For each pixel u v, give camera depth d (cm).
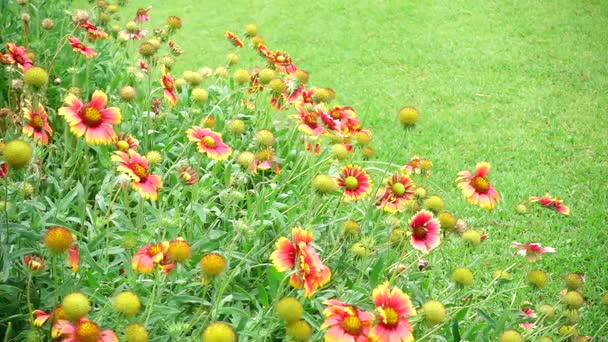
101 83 483
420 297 296
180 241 235
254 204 341
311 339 265
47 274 264
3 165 297
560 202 389
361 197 324
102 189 325
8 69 354
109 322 254
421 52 941
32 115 293
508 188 591
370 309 289
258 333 261
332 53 937
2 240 243
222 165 399
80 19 395
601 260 494
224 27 1032
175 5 1128
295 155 422
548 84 839
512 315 320
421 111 759
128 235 264
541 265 486
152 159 309
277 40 984
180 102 456
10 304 250
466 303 344
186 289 286
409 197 334
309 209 309
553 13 1093
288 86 391
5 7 519
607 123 734
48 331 232
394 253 332
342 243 324
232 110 441
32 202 276
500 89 823
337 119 372
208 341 195
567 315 305
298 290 284
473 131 712
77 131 260
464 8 1119
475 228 529
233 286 303
